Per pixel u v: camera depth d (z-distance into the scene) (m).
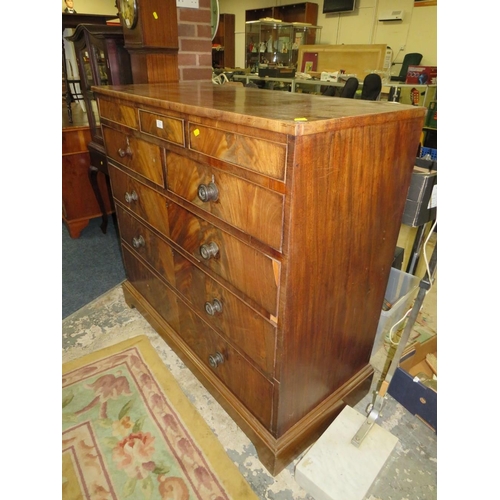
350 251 0.92
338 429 1.14
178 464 1.11
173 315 1.41
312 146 0.68
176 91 1.22
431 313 1.62
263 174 0.74
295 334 0.89
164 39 1.57
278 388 0.95
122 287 1.83
